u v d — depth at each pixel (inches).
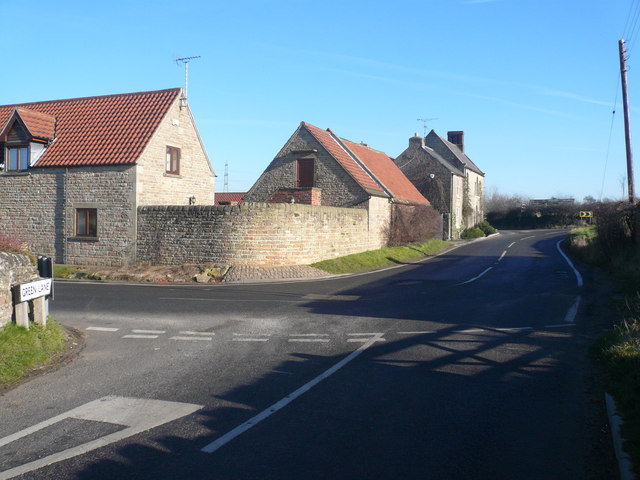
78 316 510.3
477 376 300.8
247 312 526.9
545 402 257.8
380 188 1264.8
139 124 987.9
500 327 430.6
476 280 773.3
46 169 981.2
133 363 343.6
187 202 1045.2
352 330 432.5
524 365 321.1
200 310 540.7
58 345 375.9
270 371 318.0
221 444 213.2
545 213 2763.3
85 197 952.3
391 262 1072.8
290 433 223.5
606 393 258.4
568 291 631.2
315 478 183.6
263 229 864.3
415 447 208.5
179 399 270.7
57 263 969.5
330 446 209.9
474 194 2330.2
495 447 208.2
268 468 191.5
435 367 320.2
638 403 229.1
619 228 824.9
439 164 1918.1
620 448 191.6
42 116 1037.2
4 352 326.3
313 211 933.8
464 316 482.6
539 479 183.0
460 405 255.1
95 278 852.0
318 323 465.4
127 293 674.8
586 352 347.9
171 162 1011.3
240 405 259.4
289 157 1235.2
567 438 216.1
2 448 214.5
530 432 222.7
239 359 348.5
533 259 1111.0
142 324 471.2
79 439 222.1
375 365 327.0
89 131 1013.8
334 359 343.3
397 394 271.9
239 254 856.9
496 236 2095.2
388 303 572.1
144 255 908.6
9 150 1016.9
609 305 513.7
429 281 771.4
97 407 261.4
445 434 221.1
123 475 188.1
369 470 189.3
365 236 1135.6
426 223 1418.6
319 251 951.0
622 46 903.1
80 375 318.0
